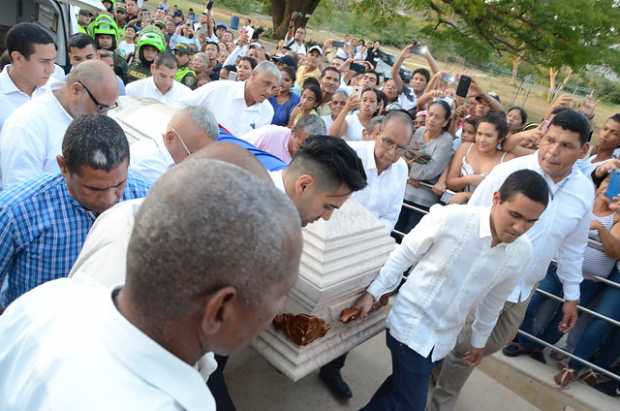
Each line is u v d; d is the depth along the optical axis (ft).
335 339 6.28
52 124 7.25
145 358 2.28
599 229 9.30
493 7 46.78
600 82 47.16
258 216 2.19
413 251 6.18
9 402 2.40
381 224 6.79
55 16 15.15
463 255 6.05
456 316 6.34
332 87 15.66
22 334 2.56
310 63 21.66
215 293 2.18
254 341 6.12
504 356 10.21
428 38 52.70
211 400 2.50
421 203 12.35
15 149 7.00
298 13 57.31
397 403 6.61
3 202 5.02
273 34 60.29
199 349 2.46
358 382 8.79
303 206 5.29
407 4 52.37
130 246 2.27
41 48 8.79
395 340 6.61
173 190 2.22
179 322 2.28
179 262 2.12
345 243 5.90
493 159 11.53
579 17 44.06
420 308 6.32
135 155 7.34
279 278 2.30
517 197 5.38
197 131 6.84
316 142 5.24
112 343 2.31
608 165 10.49
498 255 6.02
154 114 8.98
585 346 9.40
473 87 14.83
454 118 13.42
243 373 8.43
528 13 46.16
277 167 7.61
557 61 45.80
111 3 34.17
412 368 6.50
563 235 7.57
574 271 8.04
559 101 14.06
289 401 8.01
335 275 5.62
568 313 8.21
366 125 13.08
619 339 9.28
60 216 5.20
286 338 5.88
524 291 7.72
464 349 7.57
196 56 19.02
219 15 69.51
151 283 2.21
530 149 11.71
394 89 18.34
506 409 8.95
